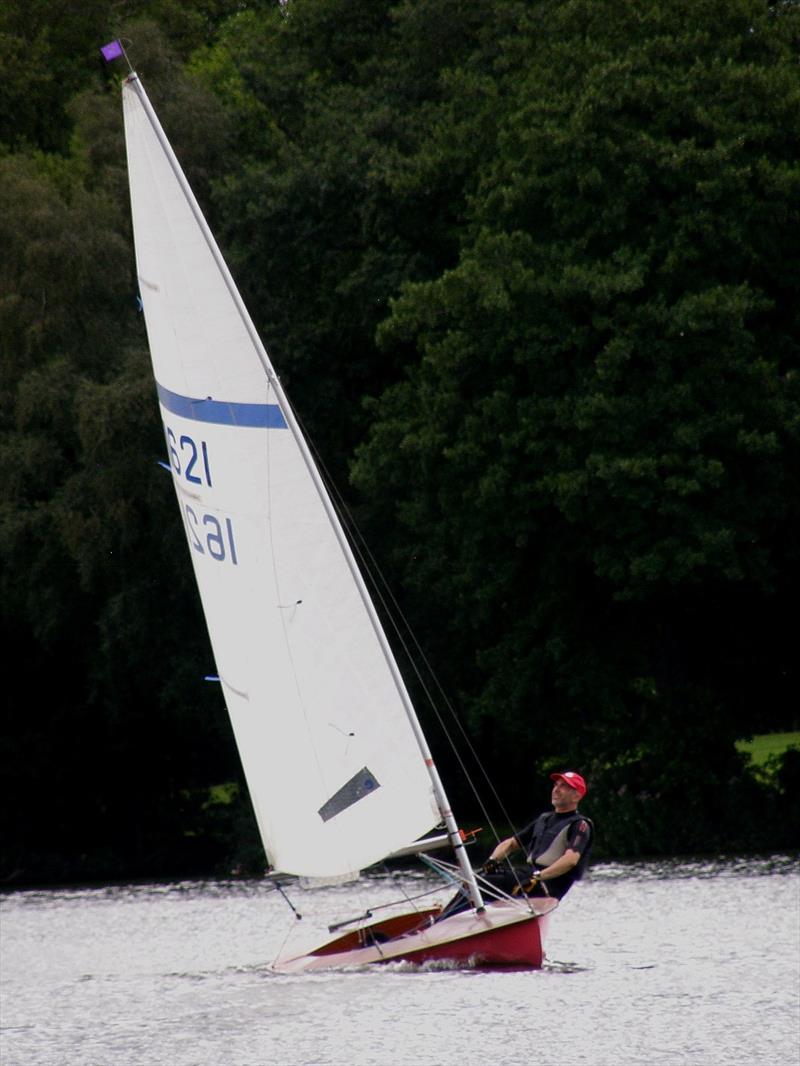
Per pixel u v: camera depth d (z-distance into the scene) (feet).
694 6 478.59
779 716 566.77
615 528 449.48
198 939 298.15
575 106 463.42
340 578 214.48
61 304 555.28
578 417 439.22
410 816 212.02
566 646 485.56
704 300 431.02
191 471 223.71
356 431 574.56
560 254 458.91
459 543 488.02
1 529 540.52
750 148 458.91
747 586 495.41
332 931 227.81
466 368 465.47
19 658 643.45
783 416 441.27
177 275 221.87
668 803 503.20
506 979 207.62
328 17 618.44
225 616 222.48
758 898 323.37
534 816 623.77
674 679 514.68
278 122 617.21
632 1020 182.19
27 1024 195.93
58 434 558.15
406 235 545.03
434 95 579.89
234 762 648.38
